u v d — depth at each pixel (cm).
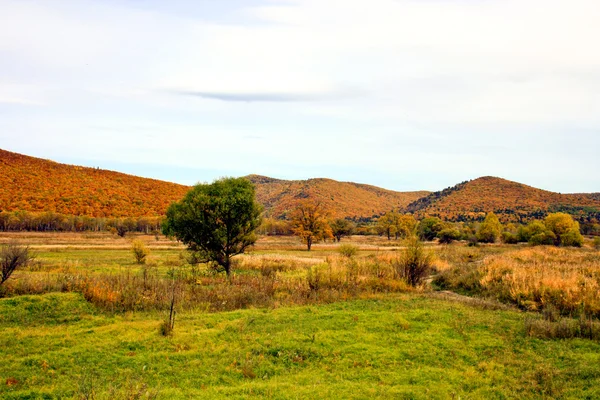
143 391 810
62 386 900
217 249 2927
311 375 1008
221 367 1038
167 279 2302
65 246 5369
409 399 873
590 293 1767
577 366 1065
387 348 1203
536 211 19812
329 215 7188
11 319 1416
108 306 1634
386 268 2672
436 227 10106
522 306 1861
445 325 1423
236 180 3048
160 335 1277
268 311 1625
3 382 923
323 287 2116
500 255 4056
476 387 957
